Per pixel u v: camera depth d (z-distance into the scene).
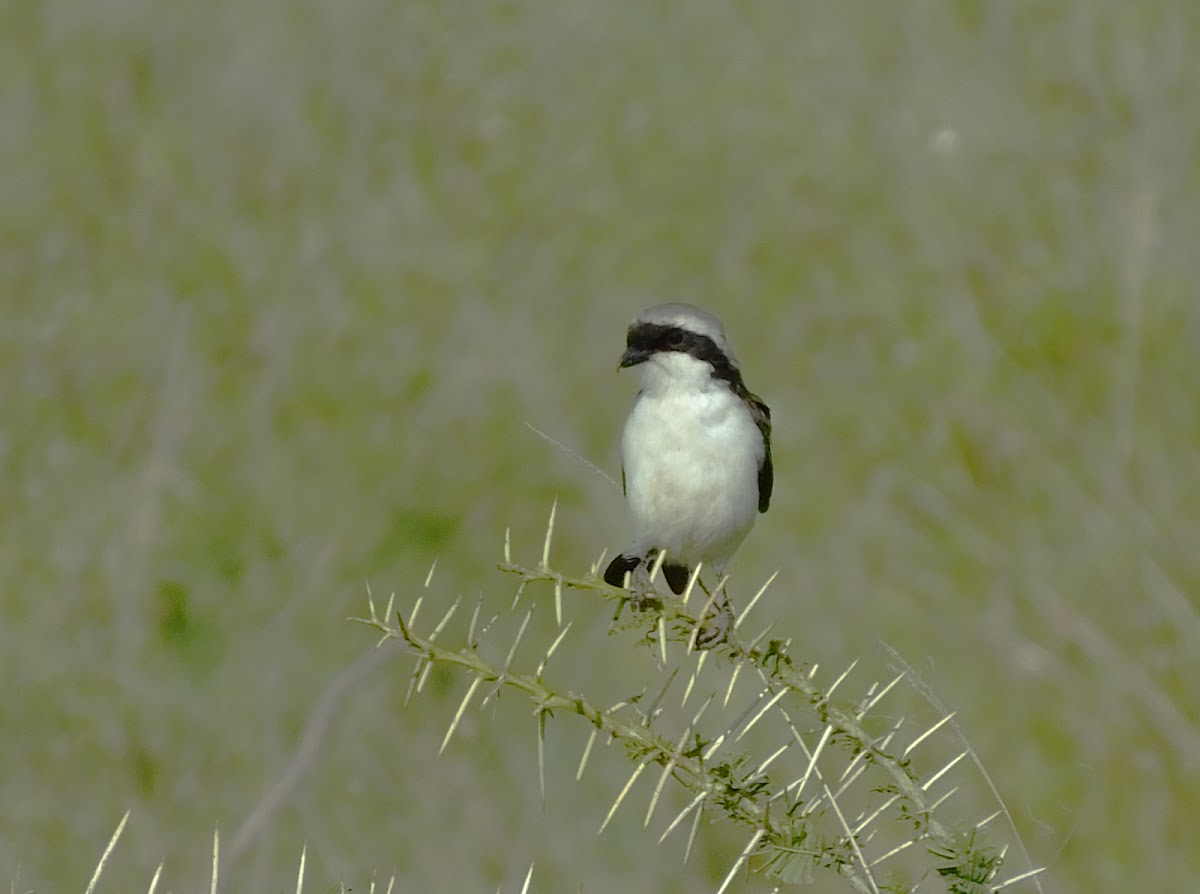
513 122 18.56
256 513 13.95
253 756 11.39
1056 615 11.62
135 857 10.72
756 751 10.54
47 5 20.41
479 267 16.72
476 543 13.47
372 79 19.09
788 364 15.15
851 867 5.74
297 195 17.88
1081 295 14.55
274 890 10.46
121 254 17.09
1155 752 10.68
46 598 12.89
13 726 11.70
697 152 17.86
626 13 19.72
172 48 19.89
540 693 5.61
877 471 13.36
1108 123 16.62
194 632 12.65
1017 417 13.44
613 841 10.87
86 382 15.46
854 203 16.83
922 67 17.92
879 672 11.38
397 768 11.30
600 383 15.12
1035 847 10.12
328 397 15.23
